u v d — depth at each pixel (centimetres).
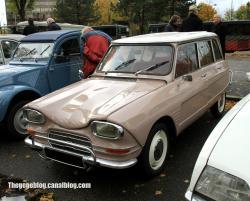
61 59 711
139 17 4272
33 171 492
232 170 241
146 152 418
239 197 236
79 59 753
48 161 521
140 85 470
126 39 563
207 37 612
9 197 424
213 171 251
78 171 482
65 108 427
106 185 441
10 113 600
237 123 280
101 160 393
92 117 389
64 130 411
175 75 486
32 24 1230
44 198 417
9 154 559
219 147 260
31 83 653
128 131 380
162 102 439
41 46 712
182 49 516
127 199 408
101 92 455
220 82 635
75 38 751
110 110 393
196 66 555
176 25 987
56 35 719
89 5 4659
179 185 432
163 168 462
